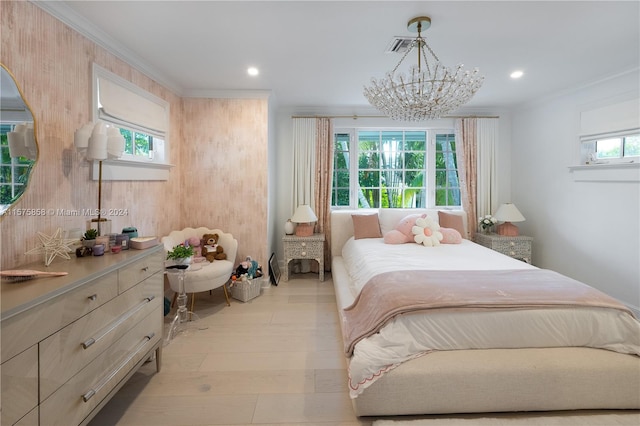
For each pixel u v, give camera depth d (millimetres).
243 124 3492
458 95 2121
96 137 1877
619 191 2928
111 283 1523
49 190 1792
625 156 2953
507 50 2467
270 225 3807
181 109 3457
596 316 1680
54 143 1821
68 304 1249
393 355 1587
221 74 2982
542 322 1659
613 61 2674
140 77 2713
